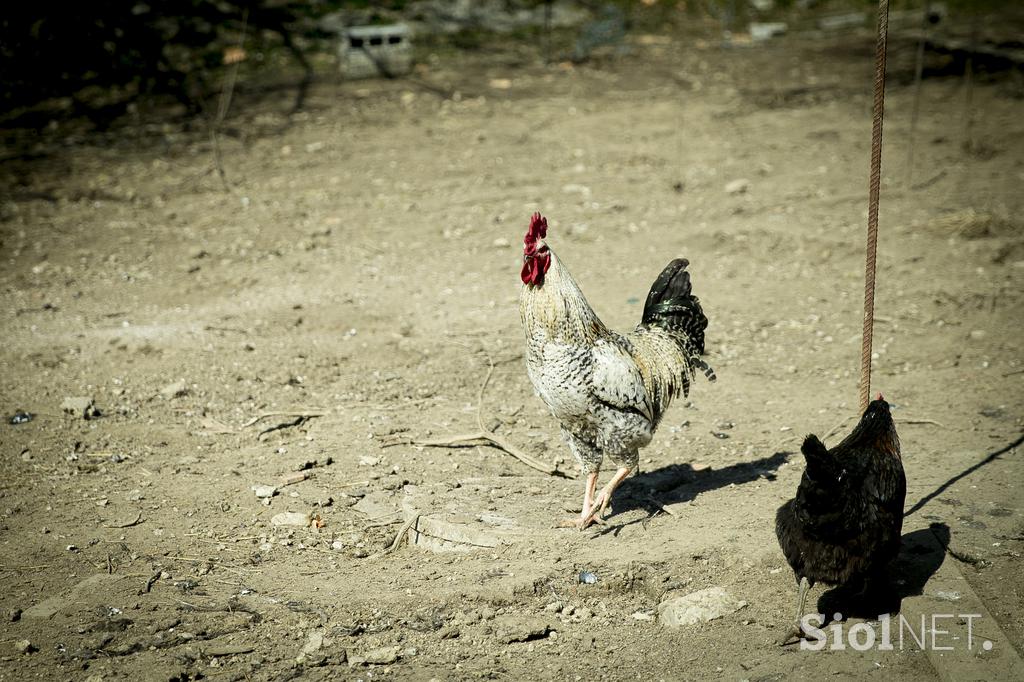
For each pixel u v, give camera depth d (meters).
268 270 11.62
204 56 19.62
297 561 6.04
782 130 17.12
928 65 20.64
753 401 8.39
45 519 6.49
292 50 20.38
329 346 9.59
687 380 6.38
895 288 10.90
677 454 7.48
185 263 11.78
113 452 7.53
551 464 7.34
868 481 5.08
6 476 7.09
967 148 15.65
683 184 14.51
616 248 12.26
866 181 14.41
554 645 5.34
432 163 15.54
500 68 20.64
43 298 10.76
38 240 12.41
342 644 5.31
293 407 8.32
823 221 12.89
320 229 12.77
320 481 7.06
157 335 9.84
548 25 21.19
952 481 6.74
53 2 18.16
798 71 20.59
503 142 16.55
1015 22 22.73
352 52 19.48
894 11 24.56
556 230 12.87
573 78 20.17
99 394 8.53
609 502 6.28
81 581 5.78
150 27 19.92
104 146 16.23
